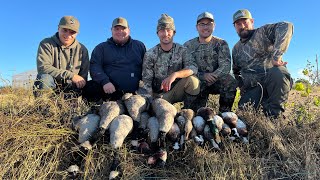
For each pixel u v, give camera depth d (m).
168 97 1.87
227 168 1.24
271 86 1.71
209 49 2.04
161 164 1.27
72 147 1.29
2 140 1.25
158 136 1.32
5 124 1.31
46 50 1.88
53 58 1.91
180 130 1.37
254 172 1.23
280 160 1.31
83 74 2.02
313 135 1.47
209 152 1.35
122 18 1.94
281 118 1.62
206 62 2.05
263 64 1.90
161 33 1.79
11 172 1.19
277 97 1.70
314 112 1.75
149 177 1.24
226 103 2.07
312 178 1.21
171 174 1.27
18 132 1.27
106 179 1.22
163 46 1.83
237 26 1.98
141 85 1.93
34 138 1.27
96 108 1.45
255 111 1.60
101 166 1.26
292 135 1.49
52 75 1.82
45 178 1.21
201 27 2.02
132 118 1.36
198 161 1.28
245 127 1.44
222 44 2.03
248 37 1.96
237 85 2.09
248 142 1.40
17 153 1.22
